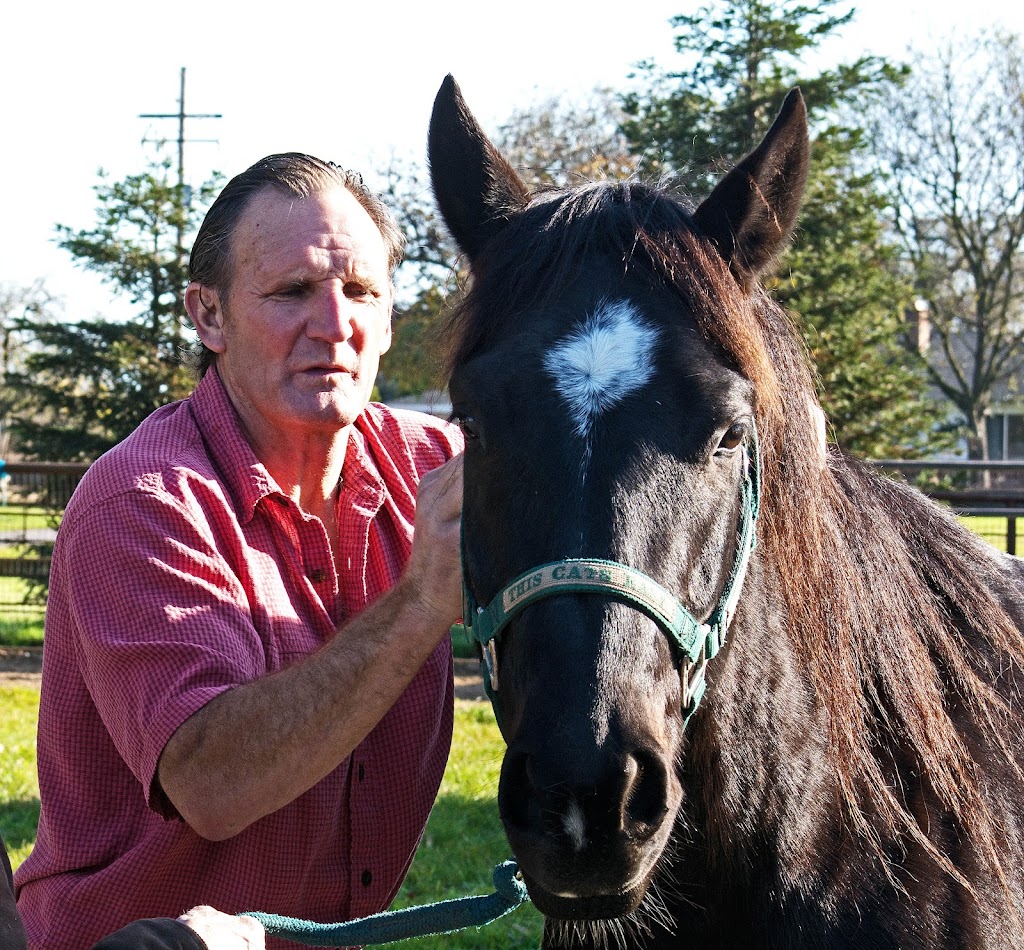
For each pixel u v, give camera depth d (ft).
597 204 5.78
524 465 5.01
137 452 6.39
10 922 4.13
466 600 5.55
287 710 5.57
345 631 5.75
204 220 6.86
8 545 31.22
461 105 6.38
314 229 6.51
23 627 30.14
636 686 4.74
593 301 5.37
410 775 6.90
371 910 6.90
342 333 6.57
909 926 5.90
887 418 39.83
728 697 5.78
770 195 6.02
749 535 5.58
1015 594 7.73
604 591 4.80
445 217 6.41
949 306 77.10
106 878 6.23
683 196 6.47
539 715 4.67
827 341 37.99
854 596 6.33
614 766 4.50
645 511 4.91
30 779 16.92
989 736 6.65
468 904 5.77
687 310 5.43
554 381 5.09
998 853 6.36
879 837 6.04
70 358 40.24
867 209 41.16
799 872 5.94
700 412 5.07
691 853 5.90
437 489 5.74
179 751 5.63
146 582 5.95
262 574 6.46
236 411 6.82
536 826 4.73
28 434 40.45
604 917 4.83
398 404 49.62
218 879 6.35
